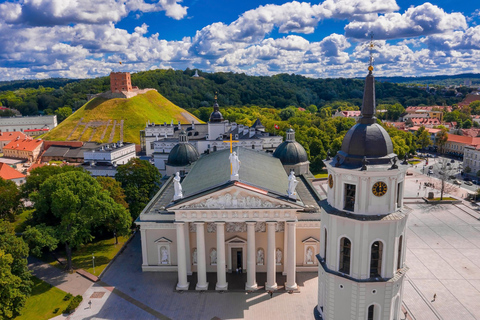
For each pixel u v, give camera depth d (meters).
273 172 86.44
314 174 170.75
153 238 76.31
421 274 76.25
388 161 35.62
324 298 41.22
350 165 36.03
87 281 74.06
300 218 73.75
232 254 75.88
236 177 64.12
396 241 36.62
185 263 69.00
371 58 36.34
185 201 64.75
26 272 65.38
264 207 64.69
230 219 65.50
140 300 66.88
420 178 163.38
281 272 75.56
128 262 81.88
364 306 37.41
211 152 116.56
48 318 62.41
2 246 62.50
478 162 170.00
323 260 41.09
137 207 98.56
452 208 120.06
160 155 153.75
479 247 89.44
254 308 63.59
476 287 70.94
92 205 74.94
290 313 62.12
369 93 36.41
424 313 62.59
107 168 141.38
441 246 90.31
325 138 187.38
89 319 61.75
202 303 65.38
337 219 37.34
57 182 76.62
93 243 92.25
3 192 95.44
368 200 35.53
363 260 36.50
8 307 58.59
